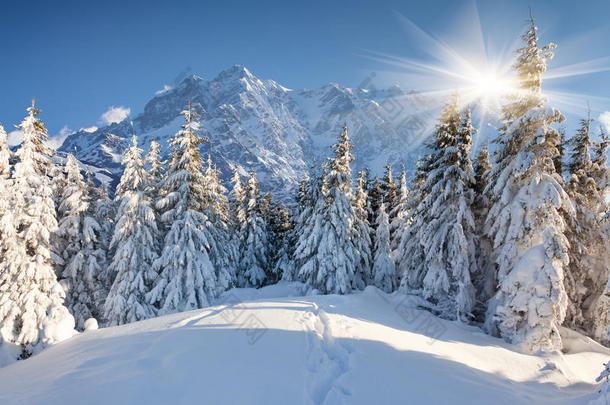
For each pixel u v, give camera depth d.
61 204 21.45
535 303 10.62
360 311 11.80
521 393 6.90
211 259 21.56
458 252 13.52
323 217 20.14
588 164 15.78
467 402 5.69
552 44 12.36
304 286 21.20
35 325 13.72
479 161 17.25
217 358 6.65
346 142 19.42
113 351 7.48
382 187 29.78
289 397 5.23
